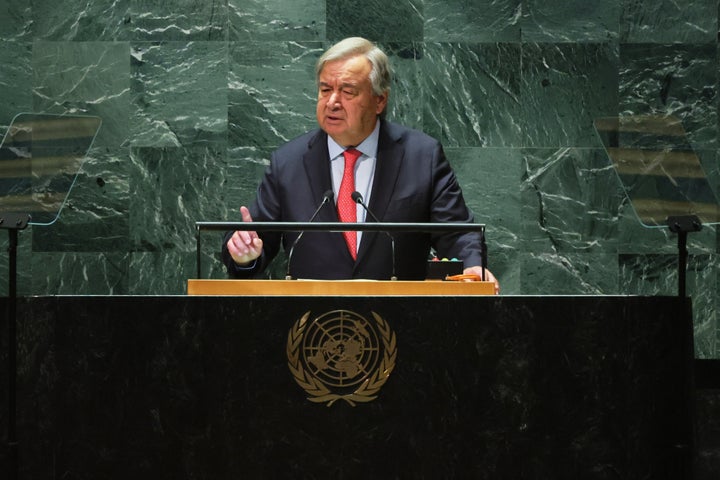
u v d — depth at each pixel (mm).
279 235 16734
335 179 16516
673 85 23688
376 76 16281
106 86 23438
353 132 16188
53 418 10266
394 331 10203
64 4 23438
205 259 23422
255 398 10141
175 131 23438
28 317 10391
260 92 23469
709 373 18453
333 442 10141
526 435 10172
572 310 10273
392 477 10133
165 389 10180
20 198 13672
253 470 10117
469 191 23578
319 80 16469
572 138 23594
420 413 10164
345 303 10227
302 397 10148
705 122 23672
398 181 16422
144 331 10227
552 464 10172
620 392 10258
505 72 23656
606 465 10211
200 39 23469
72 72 23375
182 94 23438
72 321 10297
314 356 10172
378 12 23562
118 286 23359
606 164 23531
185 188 23422
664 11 23703
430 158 16750
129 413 10180
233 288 11039
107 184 23375
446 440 10141
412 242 16203
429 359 10195
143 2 23453
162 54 23453
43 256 23344
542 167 23562
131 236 23375
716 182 23562
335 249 16000
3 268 23422
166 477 10148
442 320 10211
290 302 10203
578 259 23516
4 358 10469
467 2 23641
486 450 10148
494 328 10211
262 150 23484
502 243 23531
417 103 23609
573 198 23531
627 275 23500
